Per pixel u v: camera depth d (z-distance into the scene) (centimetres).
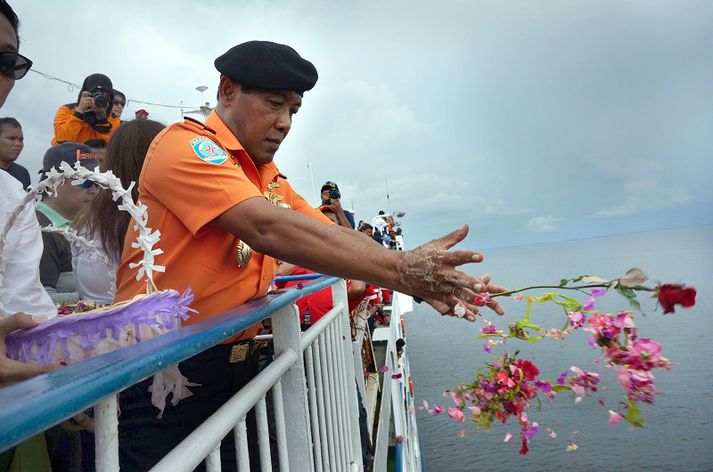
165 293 103
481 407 145
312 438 180
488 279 129
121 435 153
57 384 54
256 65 161
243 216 136
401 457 574
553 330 127
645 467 4044
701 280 14238
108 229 185
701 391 5725
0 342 83
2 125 256
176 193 144
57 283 221
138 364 66
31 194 107
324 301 327
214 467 94
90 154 225
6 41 136
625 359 114
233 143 163
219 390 164
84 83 312
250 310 120
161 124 198
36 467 122
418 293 133
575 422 5175
